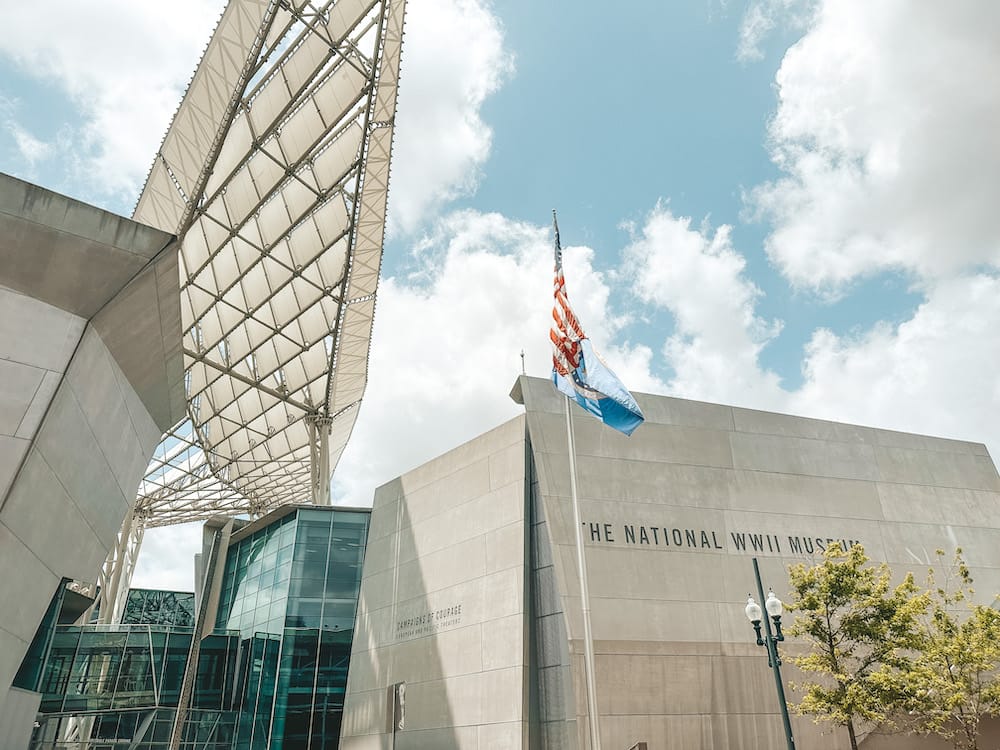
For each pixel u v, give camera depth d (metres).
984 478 28.19
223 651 32.38
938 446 28.27
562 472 23.36
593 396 15.90
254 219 32.50
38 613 13.32
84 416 13.84
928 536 26.02
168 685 30.61
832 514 25.30
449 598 25.77
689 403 25.81
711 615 22.19
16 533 11.91
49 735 33.75
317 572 32.03
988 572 25.95
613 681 20.47
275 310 36.38
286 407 44.91
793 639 22.45
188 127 27.11
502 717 21.88
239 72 23.64
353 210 29.17
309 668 30.20
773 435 26.16
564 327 17.05
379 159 28.03
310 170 29.50
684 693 20.89
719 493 24.39
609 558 22.19
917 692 17.78
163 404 18.50
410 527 29.27
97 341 13.80
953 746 21.98
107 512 16.09
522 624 22.59
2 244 12.41
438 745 23.70
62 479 13.27
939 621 20.56
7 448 11.67
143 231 13.36
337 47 24.61
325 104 26.92
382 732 26.55
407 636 27.09
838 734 21.44
